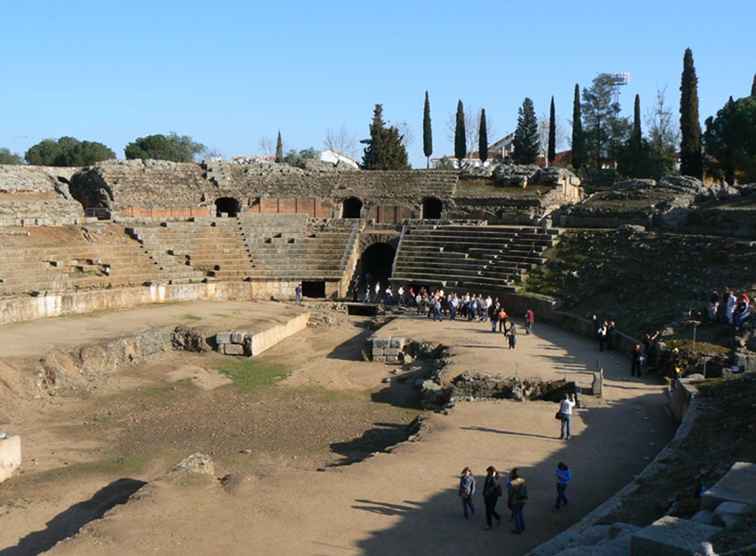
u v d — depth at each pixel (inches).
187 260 2518.5
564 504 856.3
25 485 1011.9
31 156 4439.0
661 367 1470.2
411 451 1044.5
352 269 2751.0
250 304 2404.0
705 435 975.0
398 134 4480.8
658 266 1996.8
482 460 1009.5
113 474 1067.3
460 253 2561.5
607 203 2696.9
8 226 2299.5
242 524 786.2
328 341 2030.0
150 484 890.1
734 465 741.9
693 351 1430.9
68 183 3068.4
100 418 1331.2
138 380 1581.0
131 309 2151.8
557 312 2048.5
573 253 2336.4
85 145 4377.5
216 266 2536.9
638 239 2194.9
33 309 1888.5
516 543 762.2
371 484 915.4
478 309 2158.0
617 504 794.8
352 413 1398.9
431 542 758.5
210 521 791.1
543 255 2390.5
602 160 4530.0
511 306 2228.1
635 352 1471.5
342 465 1044.5
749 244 1835.6
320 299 2610.7
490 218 2977.4
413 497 876.0
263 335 1882.4
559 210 2780.5
